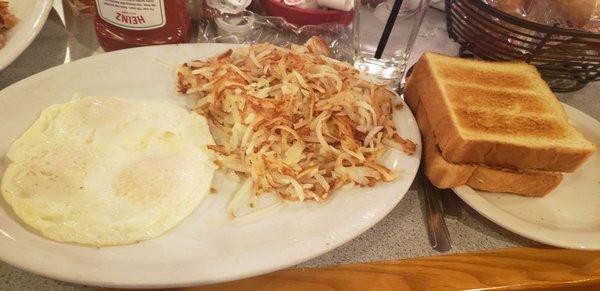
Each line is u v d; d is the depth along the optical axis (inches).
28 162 9.9
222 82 11.5
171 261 8.5
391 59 14.2
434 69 12.5
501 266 10.1
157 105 11.6
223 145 11.2
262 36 15.2
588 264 10.3
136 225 9.2
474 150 10.4
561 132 11.2
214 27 15.1
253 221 9.6
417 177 11.8
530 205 11.2
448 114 11.0
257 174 10.4
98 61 12.1
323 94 11.7
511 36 12.9
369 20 14.2
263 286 9.1
